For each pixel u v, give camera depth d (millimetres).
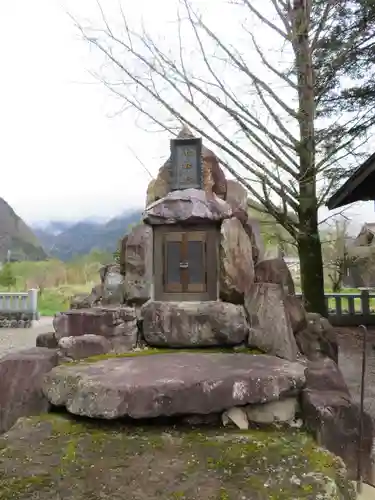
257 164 8398
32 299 14578
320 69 8664
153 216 5109
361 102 9133
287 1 7855
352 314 12016
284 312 4473
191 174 5332
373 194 7859
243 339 4641
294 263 12578
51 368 3932
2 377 3752
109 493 2203
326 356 4574
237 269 4922
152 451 2709
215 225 5113
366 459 3055
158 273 5168
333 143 8484
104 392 3135
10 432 3029
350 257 15773
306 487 2268
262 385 3268
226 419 3238
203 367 3707
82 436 2939
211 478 2363
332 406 3133
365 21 8297
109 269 6031
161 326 4684
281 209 8734
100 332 4691
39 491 2217
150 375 3451
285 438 2967
